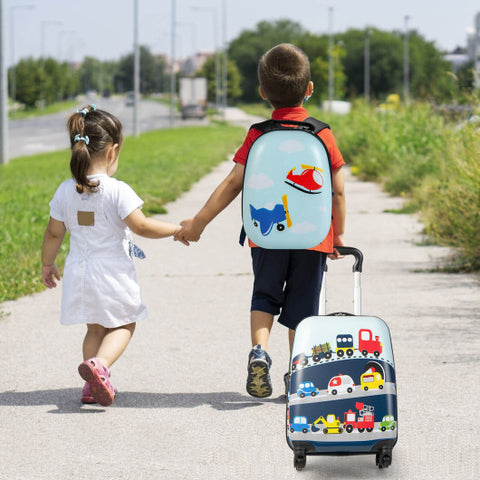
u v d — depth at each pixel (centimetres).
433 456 438
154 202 1758
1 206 1661
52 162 3191
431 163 2022
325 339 419
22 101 13188
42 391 559
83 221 523
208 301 857
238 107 14862
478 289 902
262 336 496
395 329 723
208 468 423
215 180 2464
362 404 406
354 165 2905
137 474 415
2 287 898
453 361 620
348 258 1124
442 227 1250
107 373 504
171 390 560
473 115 1317
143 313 538
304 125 477
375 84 13450
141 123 8406
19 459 436
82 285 523
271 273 500
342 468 423
